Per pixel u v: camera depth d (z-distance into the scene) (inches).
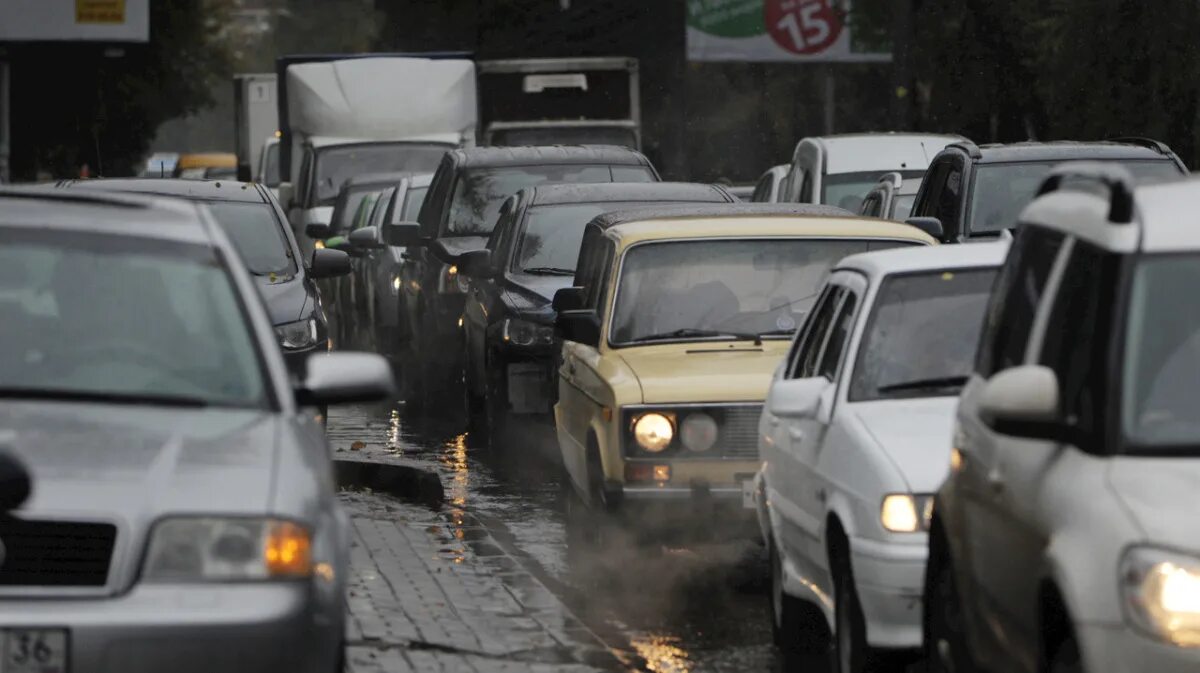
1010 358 695.1
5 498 591.8
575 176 2155.5
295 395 720.3
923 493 803.4
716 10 4665.4
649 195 1834.4
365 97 3590.1
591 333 1235.2
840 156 2290.8
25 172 6530.5
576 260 1785.2
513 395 1717.5
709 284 1253.7
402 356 2546.8
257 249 1798.7
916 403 881.5
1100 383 598.9
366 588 1052.5
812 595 906.1
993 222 1718.8
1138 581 550.0
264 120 5497.1
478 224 2138.3
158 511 604.1
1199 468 575.2
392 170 3553.2
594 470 1210.6
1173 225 619.2
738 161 4909.0
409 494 1440.7
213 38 7219.5
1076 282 644.7
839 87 4985.2
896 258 958.4
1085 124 3085.6
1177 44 2997.0
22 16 5511.8
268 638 597.6
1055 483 598.5
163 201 775.7
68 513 597.3
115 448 631.2
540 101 4050.2
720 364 1179.9
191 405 687.7
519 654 916.0
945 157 1815.9
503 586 1087.0
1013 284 719.7
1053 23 3105.3
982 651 681.6
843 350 920.3
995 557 653.3
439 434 1918.1
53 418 657.6
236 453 639.1
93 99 6604.3
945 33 3809.1
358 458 1734.7
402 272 2480.3
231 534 606.5
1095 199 663.1
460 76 3634.4
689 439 1139.3
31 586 596.7
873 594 806.5
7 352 701.9
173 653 589.9
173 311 721.6
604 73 4050.2
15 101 6505.9
